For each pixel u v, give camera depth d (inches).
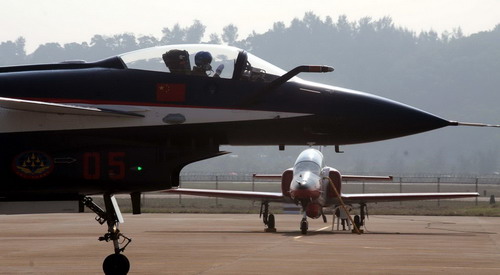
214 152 1117.1
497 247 1806.1
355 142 1132.5
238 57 1130.0
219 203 5565.9
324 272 1282.0
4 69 1141.1
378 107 1111.0
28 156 1073.5
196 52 1132.5
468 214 3912.4
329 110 1104.2
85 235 2239.2
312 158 2559.1
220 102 1100.5
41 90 1103.6
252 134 1108.5
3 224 2847.0
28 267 1371.8
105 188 1085.1
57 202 1098.1
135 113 1091.3
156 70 1124.5
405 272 1289.4
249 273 1264.8
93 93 1100.5
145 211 4018.2
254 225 2844.5
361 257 1539.1
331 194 2620.6
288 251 1673.2
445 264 1412.4
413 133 1119.6
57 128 1082.1
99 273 1283.2
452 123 1112.2
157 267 1347.2
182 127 1091.9
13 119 1078.4
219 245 1841.8
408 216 3833.7
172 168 1099.9
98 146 1085.1
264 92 1105.4
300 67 1098.7
